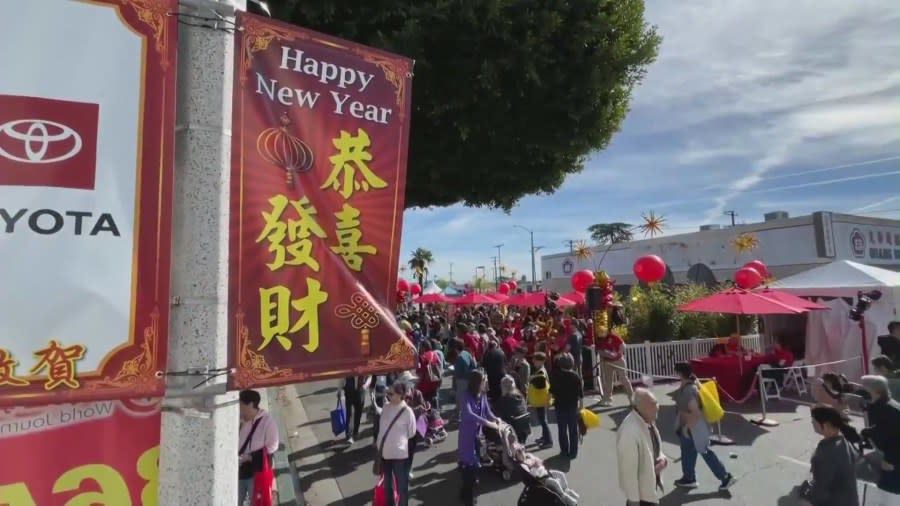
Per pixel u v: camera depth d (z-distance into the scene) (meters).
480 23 5.45
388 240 2.73
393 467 5.76
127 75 2.14
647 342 13.40
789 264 25.23
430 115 5.76
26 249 1.92
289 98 2.53
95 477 2.18
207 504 2.16
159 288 2.10
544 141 6.50
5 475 2.06
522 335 14.45
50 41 2.02
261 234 2.38
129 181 2.10
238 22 2.43
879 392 5.04
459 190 7.36
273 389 12.14
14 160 1.94
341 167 2.64
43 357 1.91
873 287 11.96
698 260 29.47
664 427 9.13
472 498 6.06
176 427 2.16
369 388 9.30
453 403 11.77
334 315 2.50
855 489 4.29
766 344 14.71
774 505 6.00
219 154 2.35
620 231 52.06
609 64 6.32
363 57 2.77
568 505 4.89
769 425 9.28
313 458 8.09
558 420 7.77
